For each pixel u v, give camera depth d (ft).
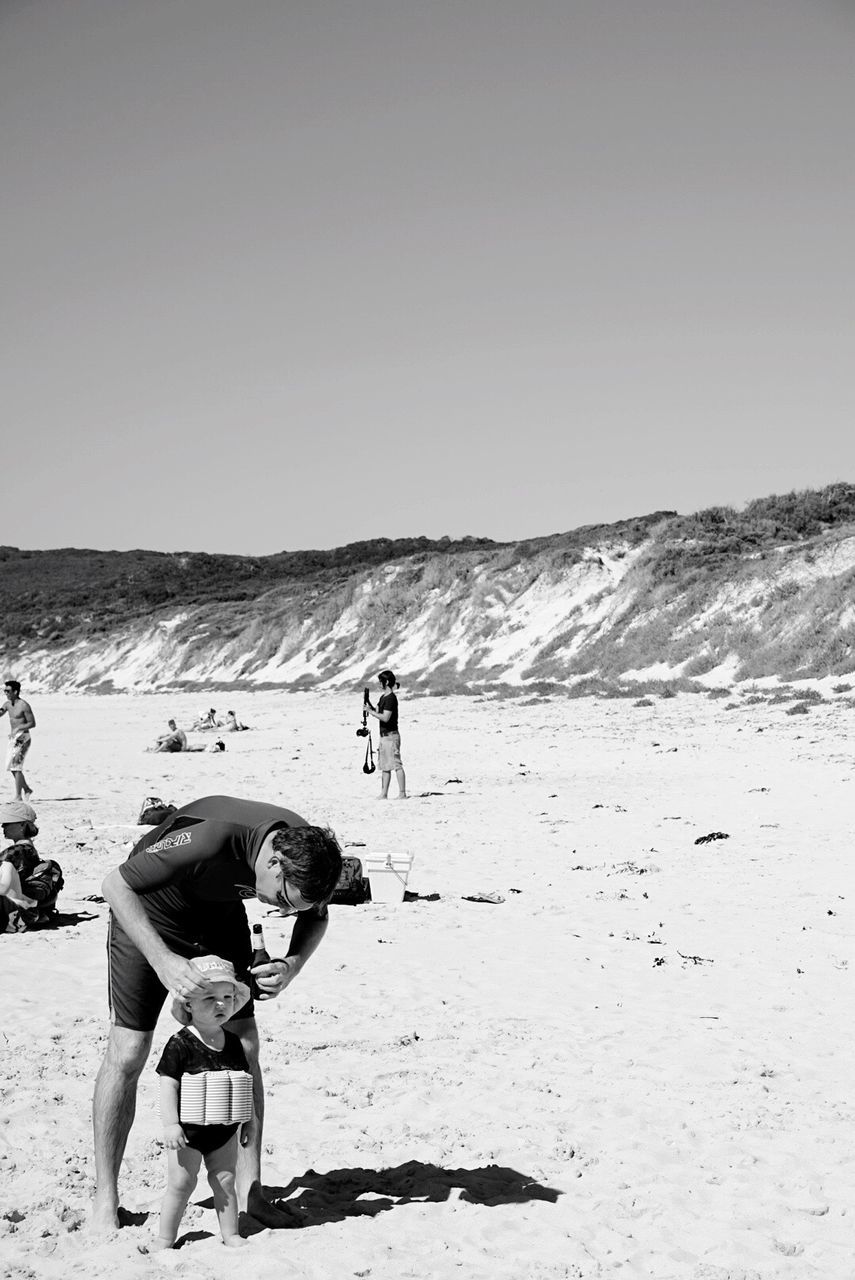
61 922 33.09
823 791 59.93
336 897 36.09
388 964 28.45
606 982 26.86
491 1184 15.67
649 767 74.08
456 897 37.06
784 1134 17.76
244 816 13.69
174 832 13.73
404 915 34.35
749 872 40.32
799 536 159.02
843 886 37.63
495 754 86.07
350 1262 13.08
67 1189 15.12
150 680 241.14
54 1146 16.58
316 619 214.90
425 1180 15.75
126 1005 14.08
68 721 147.02
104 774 80.53
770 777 66.18
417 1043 22.15
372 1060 21.07
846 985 26.53
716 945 30.32
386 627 195.31
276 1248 13.43
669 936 31.40
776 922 32.86
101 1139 14.08
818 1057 21.58
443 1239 13.87
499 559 191.72
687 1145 17.22
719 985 26.61
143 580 355.15
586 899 36.42
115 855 44.50
